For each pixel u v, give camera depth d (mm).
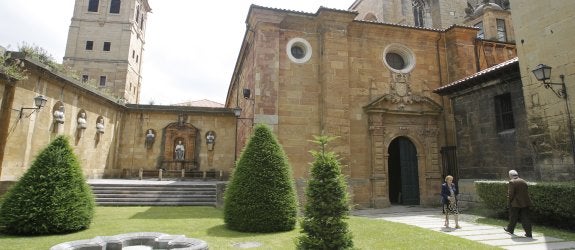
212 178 25844
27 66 14906
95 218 11742
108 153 23344
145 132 25828
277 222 9758
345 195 7031
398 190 20172
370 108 17734
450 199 10773
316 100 17469
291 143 16656
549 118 12398
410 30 19297
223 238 8758
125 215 12523
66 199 9234
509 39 26109
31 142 15602
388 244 8117
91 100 20938
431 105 18750
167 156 25719
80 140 19734
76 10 40844
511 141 14648
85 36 40469
